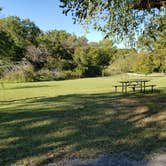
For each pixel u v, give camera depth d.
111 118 10.63
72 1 8.99
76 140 7.57
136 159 6.02
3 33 20.50
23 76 48.34
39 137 8.01
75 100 17.31
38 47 69.44
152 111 11.92
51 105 15.07
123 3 8.77
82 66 69.62
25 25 71.12
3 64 19.83
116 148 6.80
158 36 13.18
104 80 47.16
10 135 8.35
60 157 6.25
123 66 65.31
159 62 33.47
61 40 74.25
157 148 6.76
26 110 13.48
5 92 27.22
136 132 8.34
